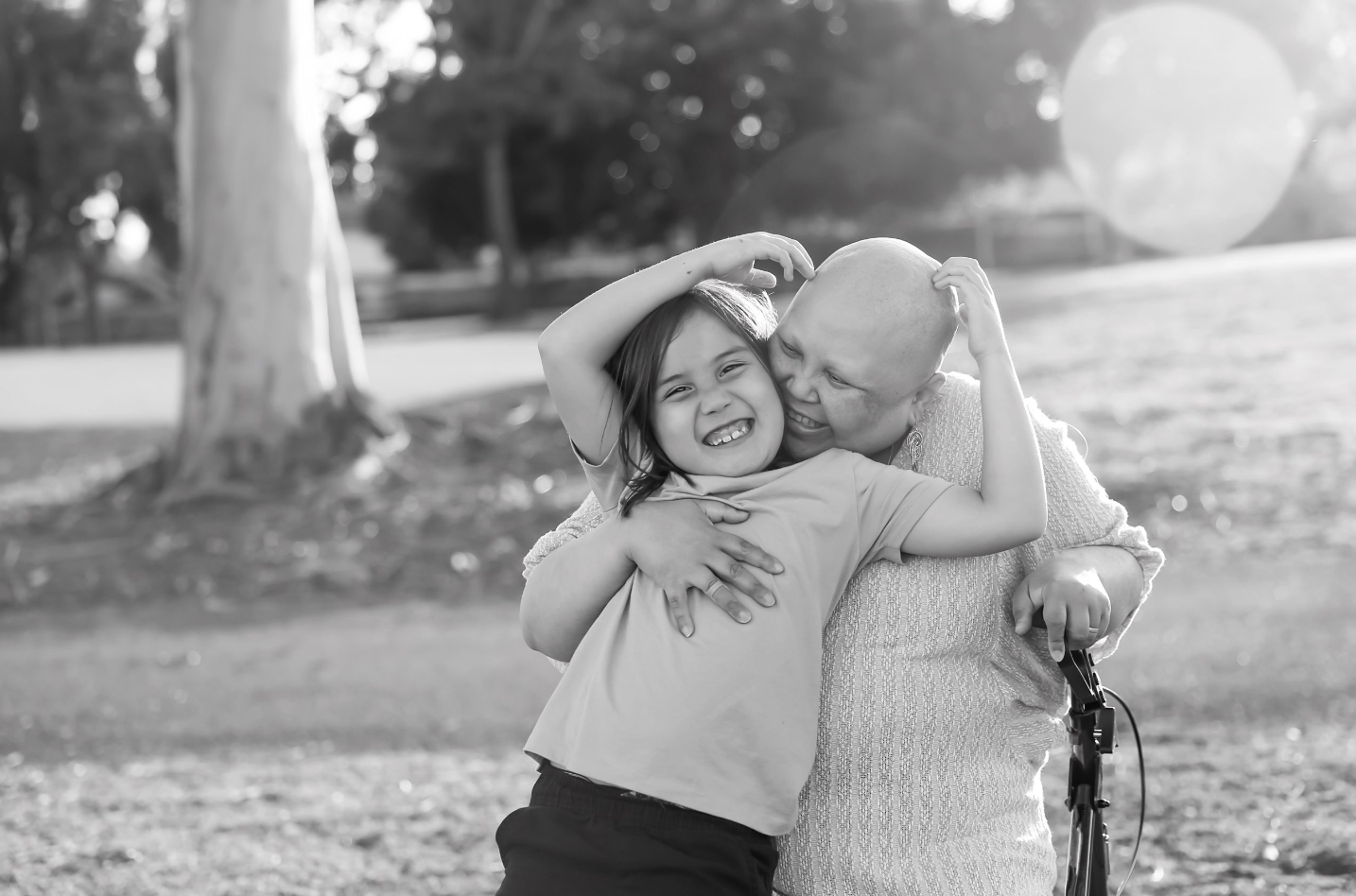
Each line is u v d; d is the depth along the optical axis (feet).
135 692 22.68
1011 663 7.72
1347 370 45.27
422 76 131.23
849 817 7.27
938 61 131.85
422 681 22.36
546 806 7.03
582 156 141.18
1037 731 7.72
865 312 6.99
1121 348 53.78
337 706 21.07
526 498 36.29
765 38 134.82
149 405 63.82
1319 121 132.26
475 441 41.52
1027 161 138.51
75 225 152.25
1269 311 57.26
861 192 140.36
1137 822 13.91
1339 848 12.81
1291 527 30.04
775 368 7.33
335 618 28.19
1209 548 29.07
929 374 7.16
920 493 7.17
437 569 31.32
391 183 151.94
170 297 184.85
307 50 40.65
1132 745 16.58
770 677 6.84
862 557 7.21
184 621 28.66
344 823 15.19
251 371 39.55
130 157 144.87
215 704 21.59
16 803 16.49
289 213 39.88
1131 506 32.81
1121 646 21.72
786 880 7.41
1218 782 14.92
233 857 14.17
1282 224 134.51
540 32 128.98
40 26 144.97
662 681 6.88
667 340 7.21
